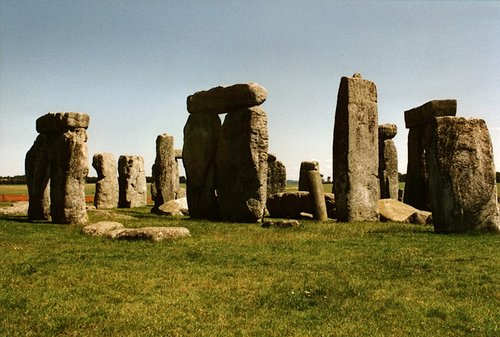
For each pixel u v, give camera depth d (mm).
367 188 21641
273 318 7492
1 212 26562
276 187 35000
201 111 24953
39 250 13023
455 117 16375
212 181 24141
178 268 10719
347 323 7285
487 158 16094
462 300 8352
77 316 7473
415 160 28062
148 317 7480
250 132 22219
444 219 16109
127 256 12047
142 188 38594
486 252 12289
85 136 20531
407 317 7527
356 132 21547
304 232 16766
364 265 11008
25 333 6773
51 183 20328
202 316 7594
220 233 16562
